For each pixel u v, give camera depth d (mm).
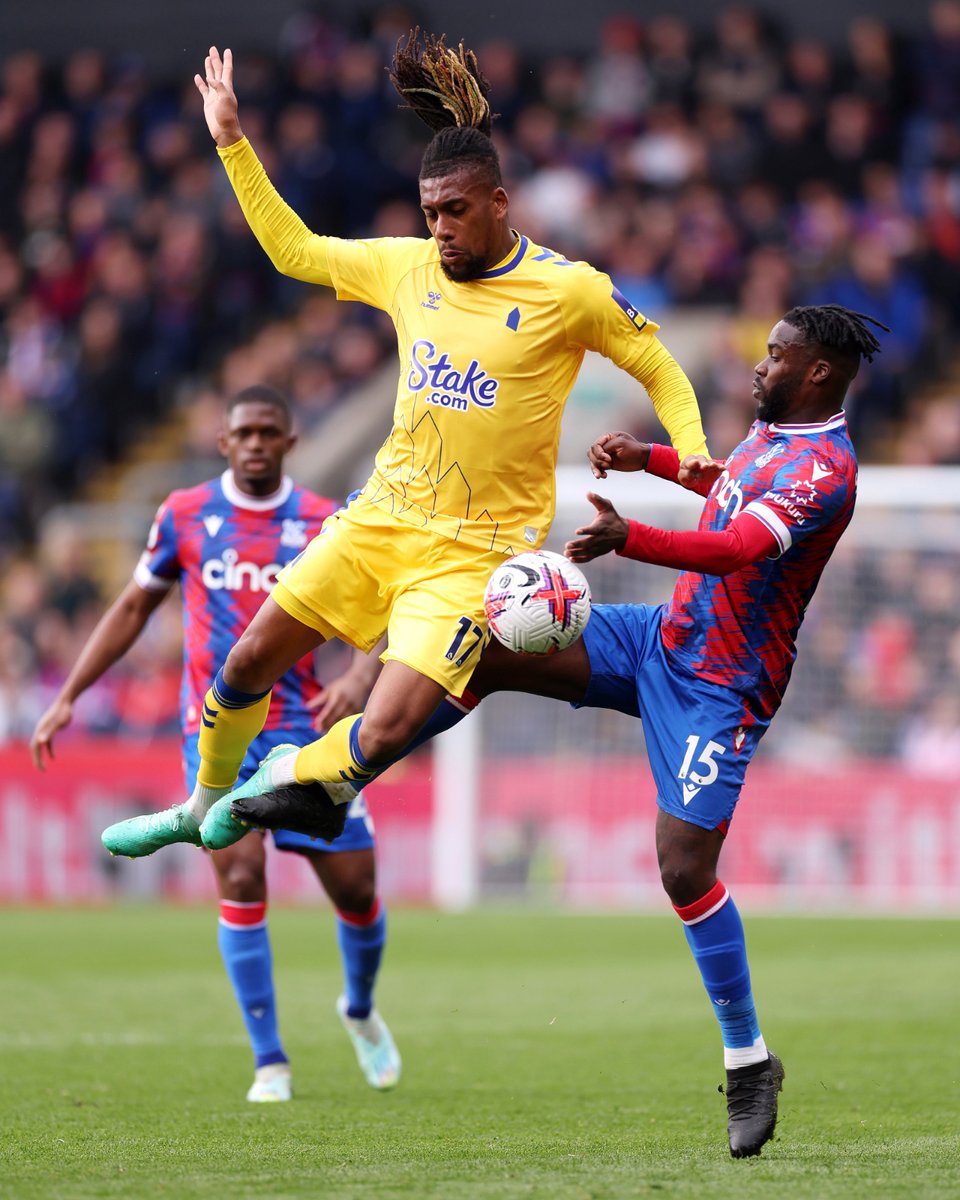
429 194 16781
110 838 18594
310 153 68688
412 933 41469
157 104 78125
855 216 65312
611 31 73250
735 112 68500
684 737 17203
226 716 17625
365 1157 16125
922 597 47094
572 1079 22703
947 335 62812
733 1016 16844
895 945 38375
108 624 23672
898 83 69875
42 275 72750
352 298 18219
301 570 17359
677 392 17703
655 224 65312
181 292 70062
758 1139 16297
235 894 21484
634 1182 14344
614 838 47406
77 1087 21766
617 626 17906
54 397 69375
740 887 46750
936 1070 22953
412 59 17656
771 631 17312
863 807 46438
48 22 83000
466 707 18000
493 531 17234
